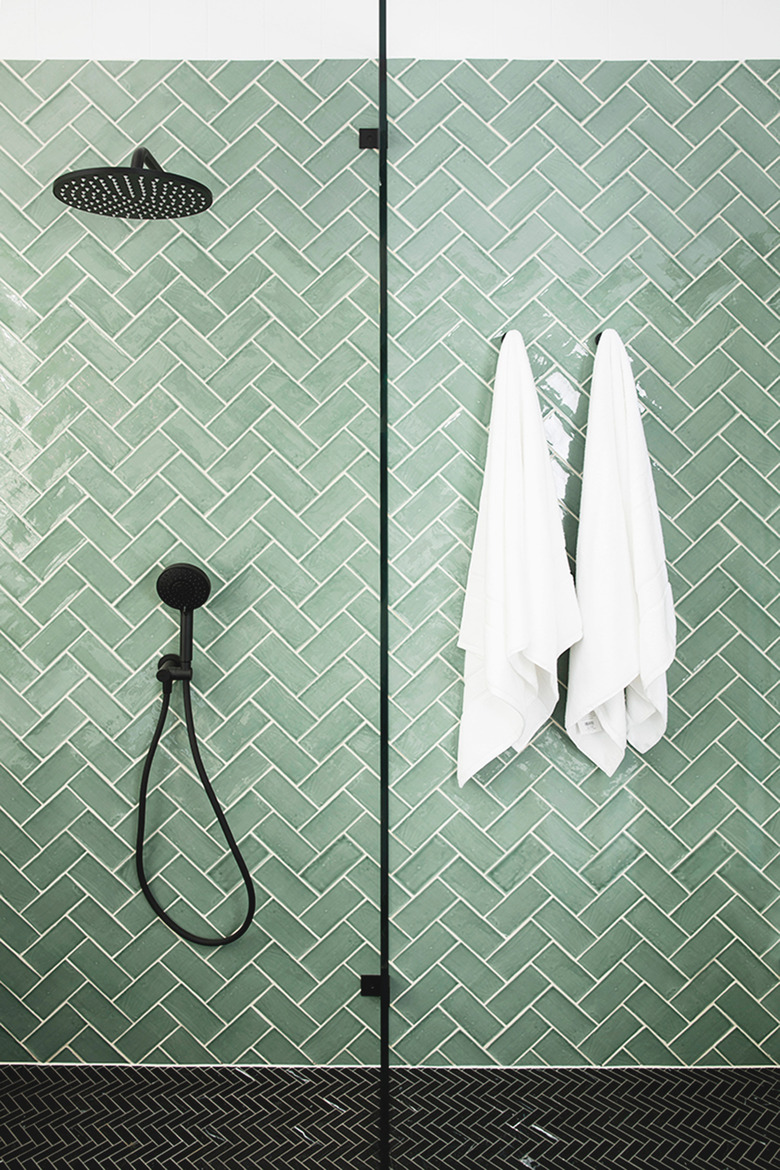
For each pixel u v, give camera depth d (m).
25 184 1.52
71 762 1.56
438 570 1.60
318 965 1.59
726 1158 1.29
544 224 1.60
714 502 1.56
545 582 1.52
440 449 1.60
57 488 1.55
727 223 1.58
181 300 1.55
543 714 1.58
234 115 1.54
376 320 1.57
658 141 1.59
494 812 1.60
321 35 1.55
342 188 1.56
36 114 1.52
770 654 1.55
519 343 1.56
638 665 1.53
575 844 1.60
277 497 1.57
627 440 1.55
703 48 1.58
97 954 1.57
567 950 1.59
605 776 1.60
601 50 1.59
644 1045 1.58
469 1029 1.59
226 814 1.58
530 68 1.59
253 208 1.55
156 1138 1.35
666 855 1.59
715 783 1.57
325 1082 1.52
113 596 1.56
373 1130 1.36
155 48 1.54
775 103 1.57
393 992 1.59
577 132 1.59
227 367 1.56
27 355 1.54
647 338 1.58
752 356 1.56
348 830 1.59
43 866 1.56
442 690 1.60
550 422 1.62
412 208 1.59
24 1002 1.56
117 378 1.55
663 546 1.54
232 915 1.58
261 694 1.58
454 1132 1.36
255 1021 1.58
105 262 1.54
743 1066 1.56
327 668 1.58
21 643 1.55
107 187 1.25
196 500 1.56
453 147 1.59
